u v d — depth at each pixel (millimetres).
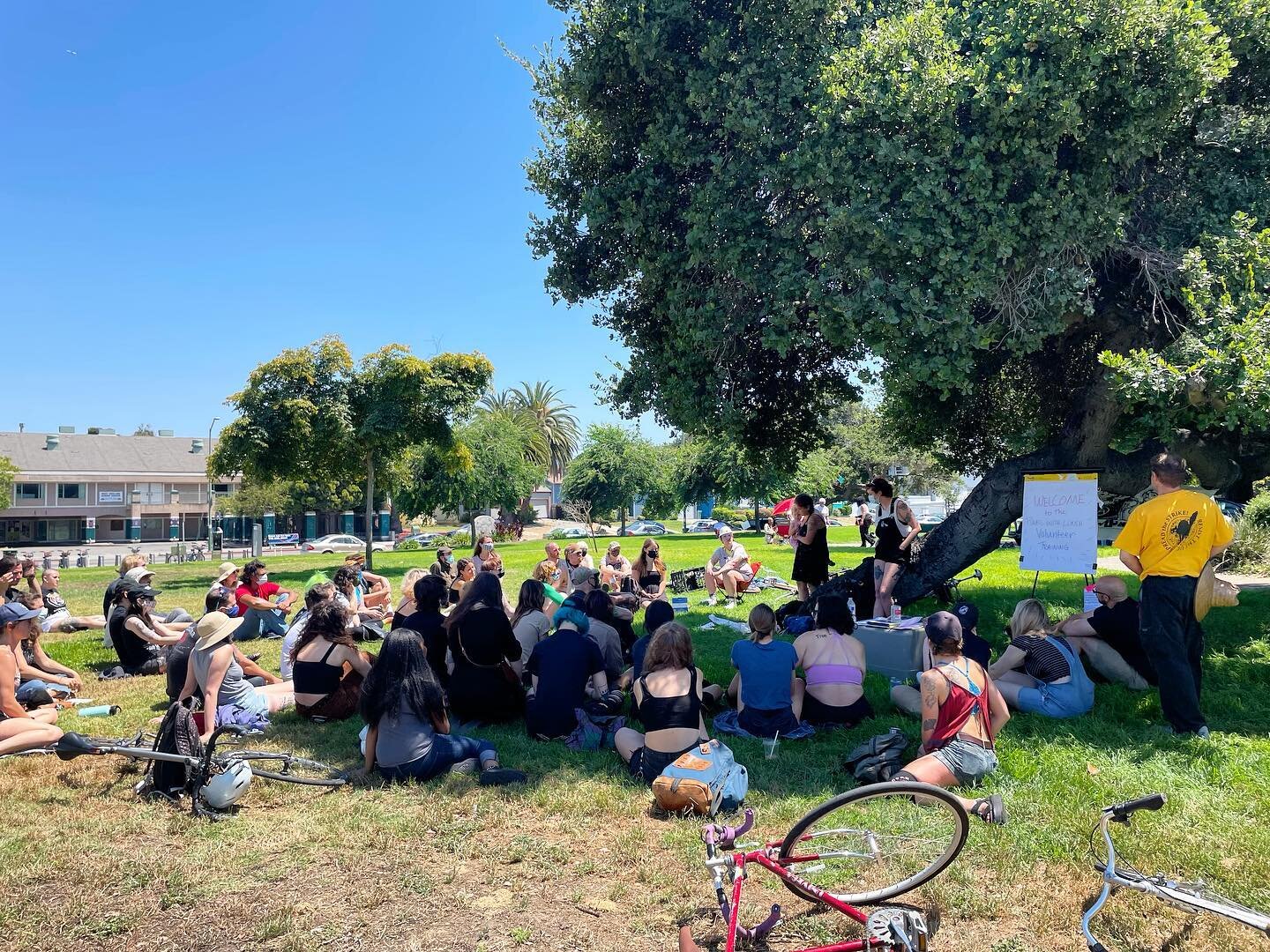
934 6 7184
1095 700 6184
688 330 8930
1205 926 3295
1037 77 6770
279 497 58844
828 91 7285
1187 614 5531
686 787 4461
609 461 63781
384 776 5113
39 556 49656
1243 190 8008
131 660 8453
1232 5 7902
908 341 7637
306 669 6320
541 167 10414
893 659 7102
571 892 3715
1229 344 6547
